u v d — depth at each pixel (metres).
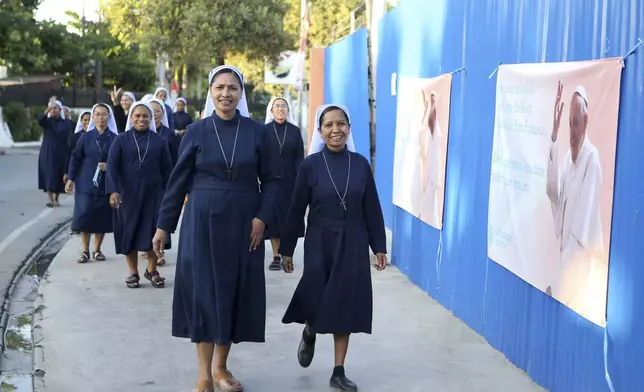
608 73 4.21
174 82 30.27
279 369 5.56
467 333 6.43
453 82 7.13
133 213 8.01
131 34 21.62
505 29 5.85
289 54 22.62
